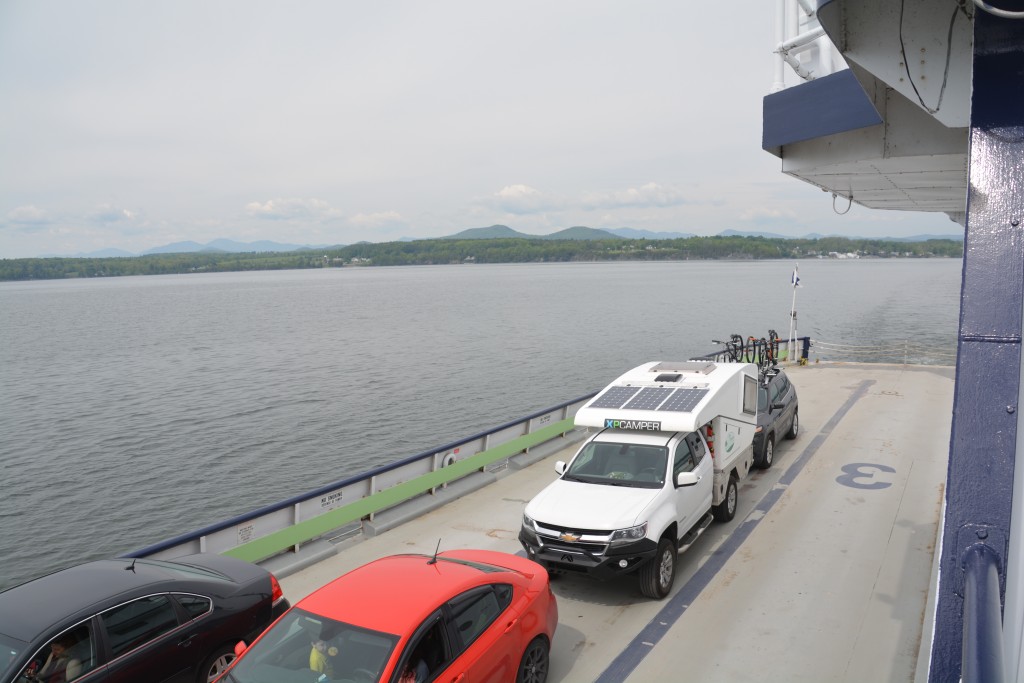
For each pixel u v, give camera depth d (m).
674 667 6.91
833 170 9.33
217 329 87.19
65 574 6.04
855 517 10.74
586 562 7.98
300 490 25.69
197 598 6.14
